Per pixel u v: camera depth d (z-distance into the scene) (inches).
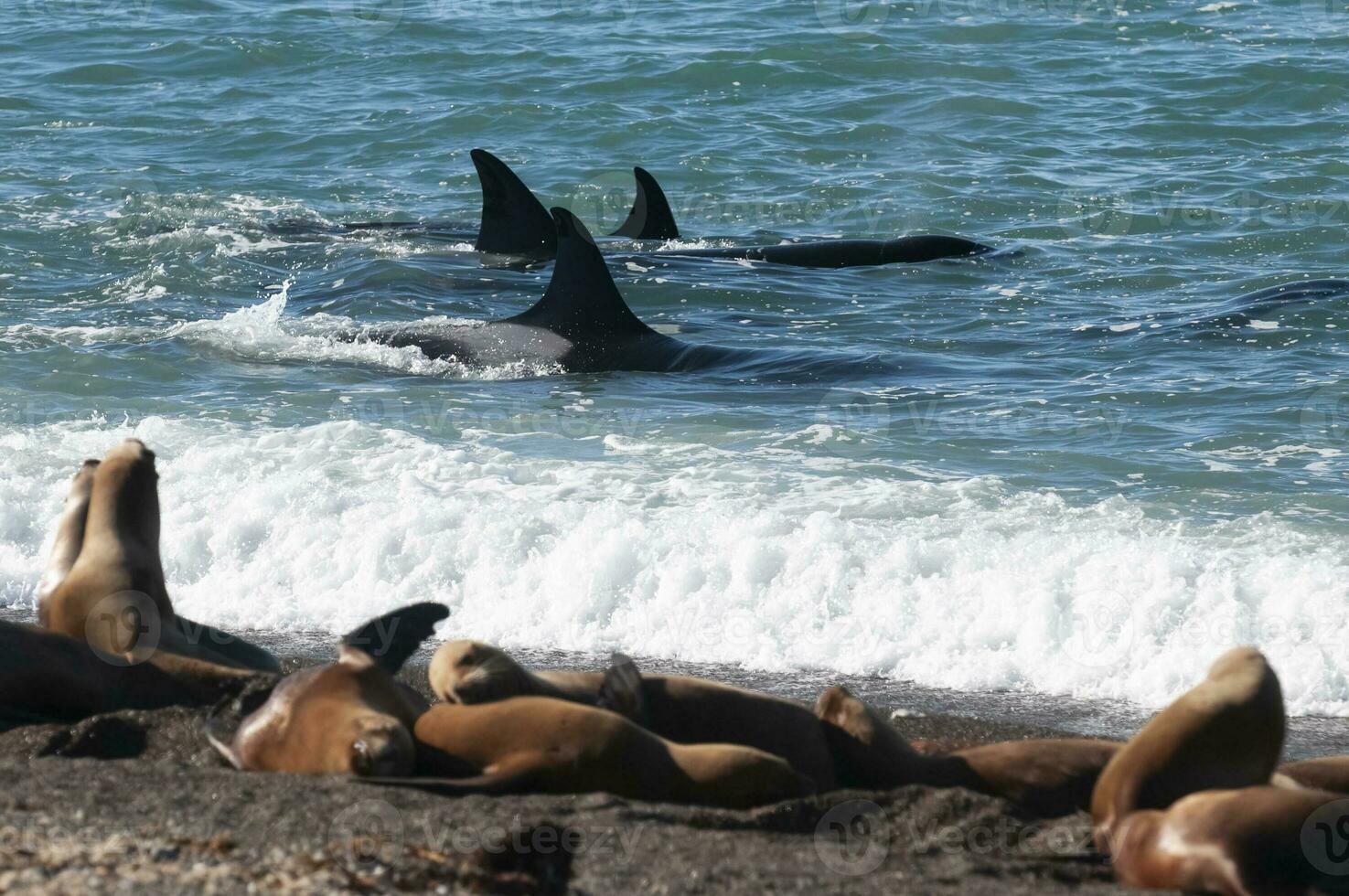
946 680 695.1
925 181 2039.9
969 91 2474.2
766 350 1323.8
